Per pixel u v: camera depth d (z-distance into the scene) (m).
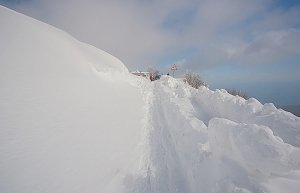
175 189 4.94
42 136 5.75
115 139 7.54
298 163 3.83
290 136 5.83
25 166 4.59
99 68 18.20
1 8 14.01
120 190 4.96
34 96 7.45
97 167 5.55
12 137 5.23
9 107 6.22
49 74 9.77
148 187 5.09
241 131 4.69
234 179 4.00
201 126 7.16
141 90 22.95
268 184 3.75
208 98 13.05
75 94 9.68
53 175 4.69
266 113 7.59
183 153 6.35
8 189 3.92
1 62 8.30
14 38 10.71
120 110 11.50
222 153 4.89
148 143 8.02
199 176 4.76
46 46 12.38
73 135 6.50
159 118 11.91
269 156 3.93
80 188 4.64
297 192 3.51
